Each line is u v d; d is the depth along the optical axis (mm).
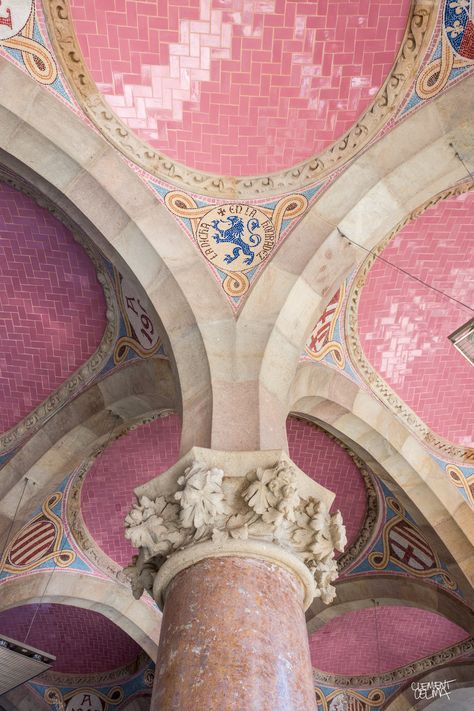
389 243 8188
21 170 6871
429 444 9734
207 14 6383
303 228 6863
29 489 9695
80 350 9273
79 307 8914
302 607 4812
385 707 14000
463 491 9789
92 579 11523
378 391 9344
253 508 4871
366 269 8180
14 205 7992
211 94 6754
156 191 6902
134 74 6641
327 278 6840
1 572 10719
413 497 9688
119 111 6770
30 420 9656
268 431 5797
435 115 6684
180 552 4793
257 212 6965
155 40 6500
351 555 11281
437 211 7922
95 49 6516
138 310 8258
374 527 10961
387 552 11008
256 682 3971
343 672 14352
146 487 5281
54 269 8609
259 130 6902
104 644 14523
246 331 6520
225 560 4656
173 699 3977
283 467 5059
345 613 12508
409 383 9523
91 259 8281
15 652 9469
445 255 8461
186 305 6633
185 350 6496
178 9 6352
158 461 10805
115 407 9234
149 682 14547
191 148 6953
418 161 6758
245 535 4723
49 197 6996
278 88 6723
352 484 10695
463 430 9945
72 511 10922
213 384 6129
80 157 6723
